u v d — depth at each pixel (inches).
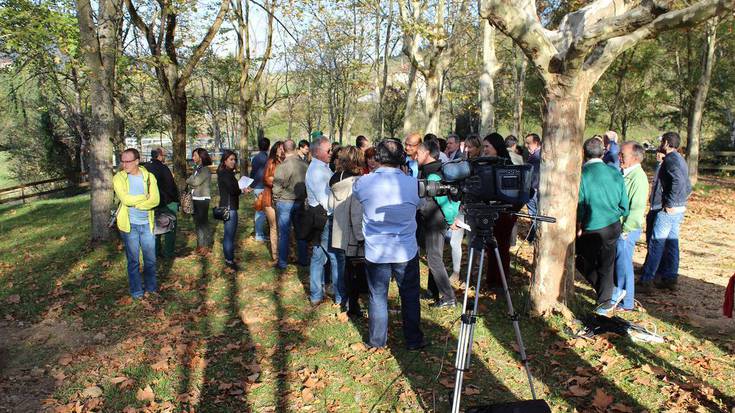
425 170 225.0
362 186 181.0
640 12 156.3
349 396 160.4
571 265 210.8
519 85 855.1
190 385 169.0
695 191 647.1
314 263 235.8
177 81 424.2
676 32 780.0
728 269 295.1
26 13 347.9
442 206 213.2
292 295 251.0
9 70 569.9
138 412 153.9
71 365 184.7
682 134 1259.8
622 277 222.5
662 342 190.5
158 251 320.2
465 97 737.0
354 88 1105.4
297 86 1370.6
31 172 1040.8
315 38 1037.8
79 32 366.9
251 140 1641.2
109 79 357.1
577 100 197.8
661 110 1109.7
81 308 240.1
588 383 163.5
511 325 207.8
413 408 153.4
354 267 214.4
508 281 252.5
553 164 203.0
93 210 354.0
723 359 178.2
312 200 231.6
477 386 163.9
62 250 352.5
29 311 237.9
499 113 1204.5
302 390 163.9
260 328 213.2
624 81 975.0
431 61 508.1
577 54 178.2
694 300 240.1
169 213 304.7
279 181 284.8
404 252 181.2
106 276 286.7
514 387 163.2
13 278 294.2
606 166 209.8
